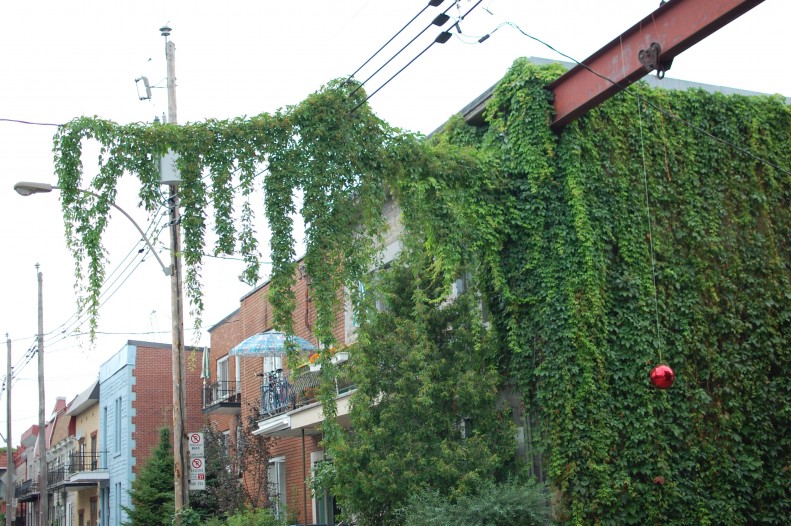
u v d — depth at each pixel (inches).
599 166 591.8
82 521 1684.3
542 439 566.3
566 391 550.3
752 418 577.9
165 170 530.9
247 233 522.3
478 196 600.7
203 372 1196.5
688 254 598.2
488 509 488.1
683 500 548.4
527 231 595.5
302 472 948.6
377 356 594.9
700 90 636.7
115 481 1413.6
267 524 767.1
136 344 1392.7
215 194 519.2
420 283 629.0
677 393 565.0
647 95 621.0
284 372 1000.9
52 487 1648.6
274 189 533.3
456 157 602.2
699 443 562.3
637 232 587.8
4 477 2313.0
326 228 538.3
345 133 557.0
